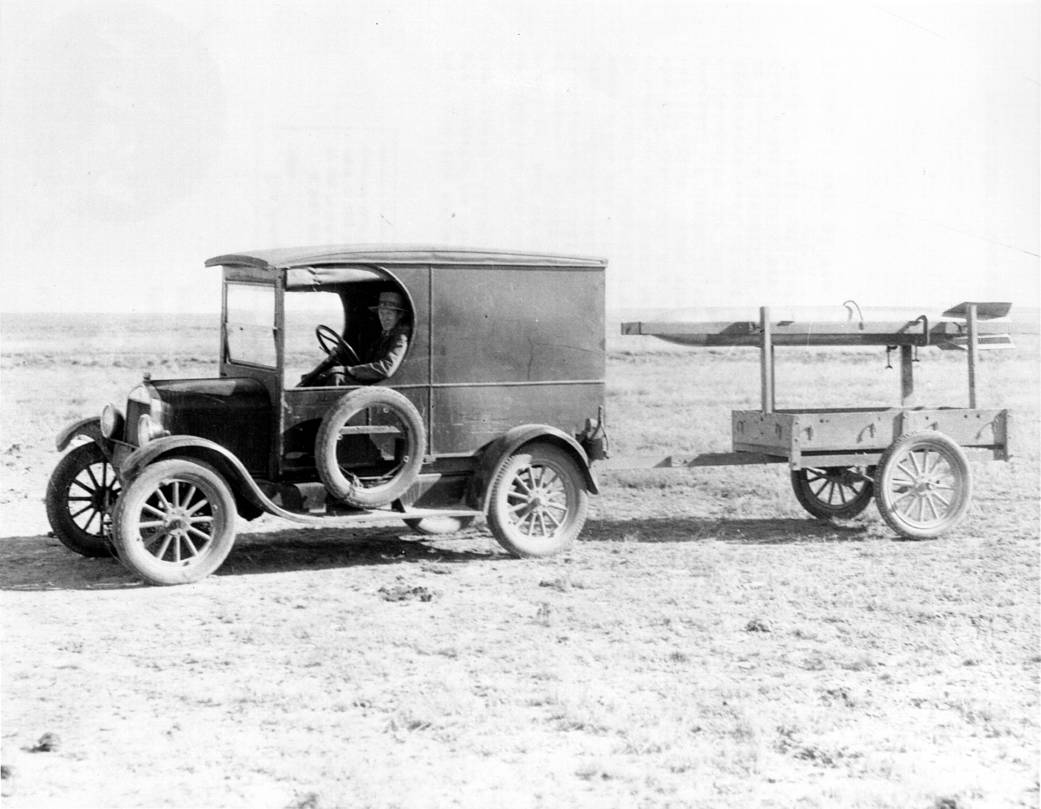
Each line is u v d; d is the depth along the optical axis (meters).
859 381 29.27
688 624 7.48
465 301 9.62
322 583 8.72
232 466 8.70
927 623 7.48
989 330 11.16
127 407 9.30
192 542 9.02
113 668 6.52
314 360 23.17
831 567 9.20
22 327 57.66
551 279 9.96
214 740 5.38
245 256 9.33
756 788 4.84
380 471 9.41
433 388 9.53
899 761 5.15
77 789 4.82
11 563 9.43
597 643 7.04
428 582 8.77
